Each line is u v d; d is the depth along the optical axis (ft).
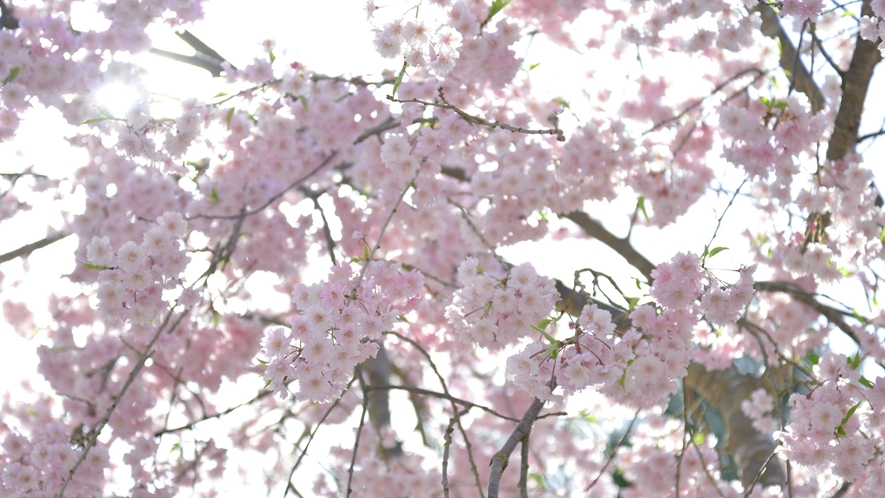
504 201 14.99
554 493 20.43
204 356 18.42
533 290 9.50
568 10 16.56
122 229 15.81
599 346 8.96
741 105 16.99
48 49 13.19
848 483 11.17
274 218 17.85
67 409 16.55
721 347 17.76
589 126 14.58
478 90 14.07
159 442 15.43
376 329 8.88
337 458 19.31
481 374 23.36
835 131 14.39
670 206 15.52
